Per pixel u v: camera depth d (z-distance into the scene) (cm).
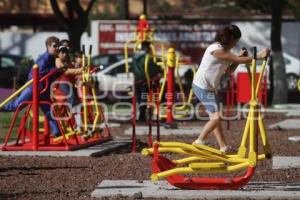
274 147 2133
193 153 1407
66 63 2041
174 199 1350
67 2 3906
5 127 2648
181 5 7631
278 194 1361
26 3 6650
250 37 5228
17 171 1670
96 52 5200
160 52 5119
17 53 5762
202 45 5141
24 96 1998
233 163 1474
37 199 1356
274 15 4134
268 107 4028
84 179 1572
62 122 2047
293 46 5347
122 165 1766
